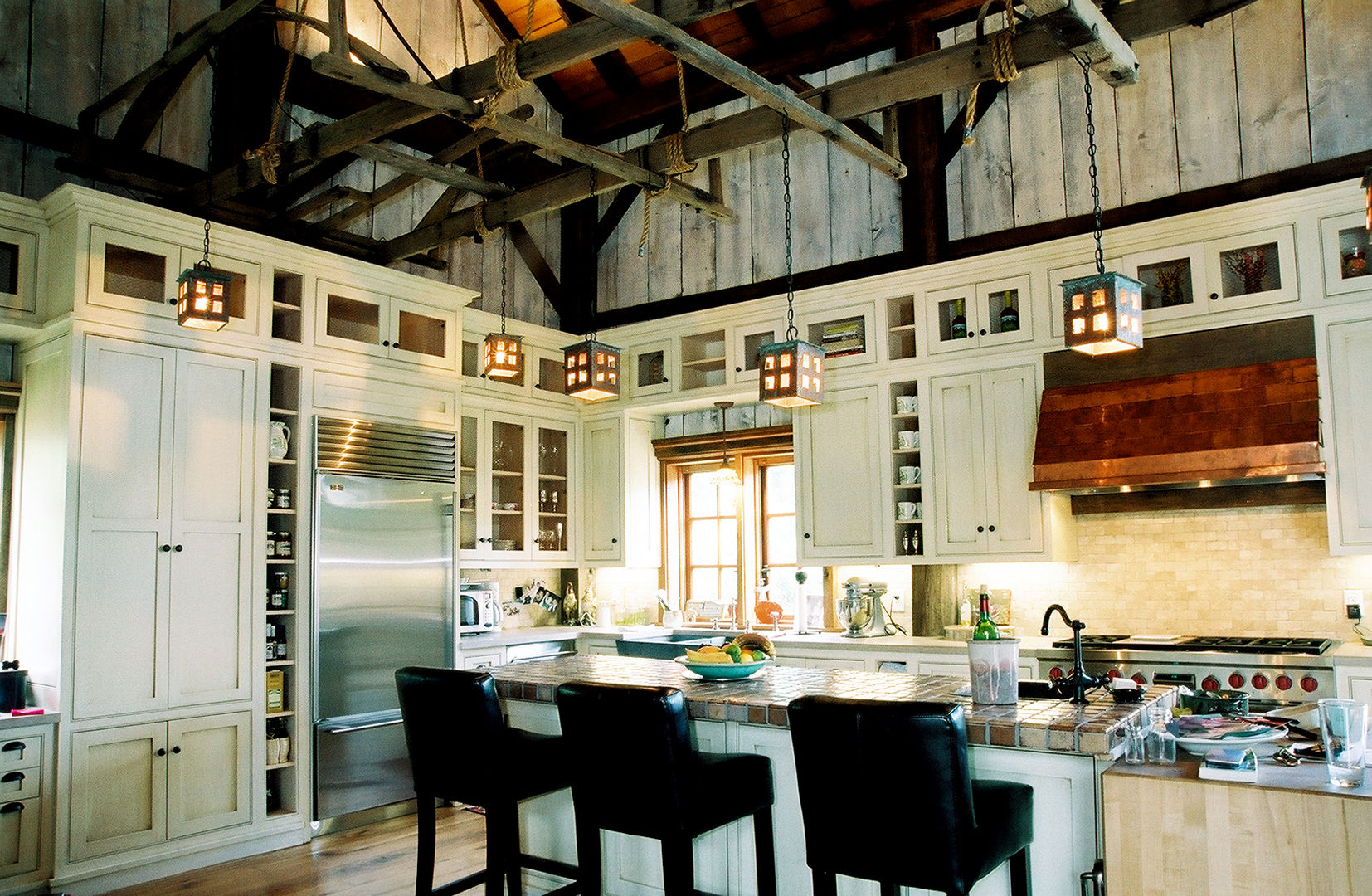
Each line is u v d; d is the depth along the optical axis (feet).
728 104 21.66
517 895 10.43
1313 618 14.62
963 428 16.81
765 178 21.50
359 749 15.71
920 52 18.45
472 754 10.07
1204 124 16.38
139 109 15.23
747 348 19.67
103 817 12.87
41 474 13.56
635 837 10.87
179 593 13.89
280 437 15.55
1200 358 14.71
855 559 17.92
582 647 20.76
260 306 15.20
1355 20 15.20
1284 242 14.16
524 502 20.39
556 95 23.73
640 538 21.52
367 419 16.60
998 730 7.91
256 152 13.51
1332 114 15.29
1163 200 16.60
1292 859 6.39
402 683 10.80
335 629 15.58
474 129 14.43
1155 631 15.97
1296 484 14.65
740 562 21.29
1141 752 7.60
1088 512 16.53
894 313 18.10
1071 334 10.36
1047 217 17.81
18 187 15.11
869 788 7.47
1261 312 14.26
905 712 7.26
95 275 13.35
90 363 13.24
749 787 9.30
